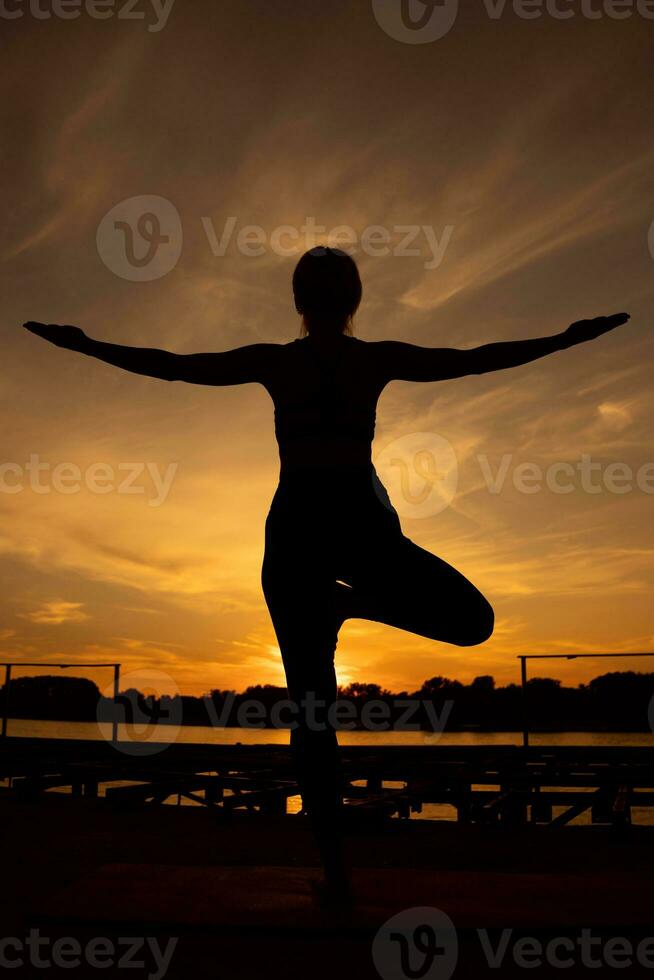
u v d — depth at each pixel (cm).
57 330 157
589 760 572
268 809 364
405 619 150
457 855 225
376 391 155
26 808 344
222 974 108
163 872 167
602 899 144
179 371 157
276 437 154
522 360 158
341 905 136
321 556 144
